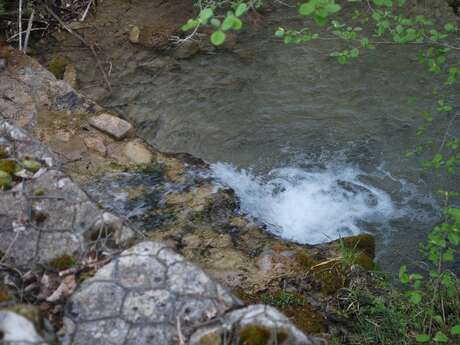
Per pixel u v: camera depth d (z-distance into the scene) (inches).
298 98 152.6
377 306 105.7
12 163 100.5
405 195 136.3
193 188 127.3
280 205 132.7
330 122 147.6
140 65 158.4
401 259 126.6
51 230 94.1
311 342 83.5
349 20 170.1
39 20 165.0
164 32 164.1
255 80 156.7
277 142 143.6
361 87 155.2
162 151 139.9
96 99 148.8
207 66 159.6
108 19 169.2
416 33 110.7
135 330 84.4
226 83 155.6
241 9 87.1
